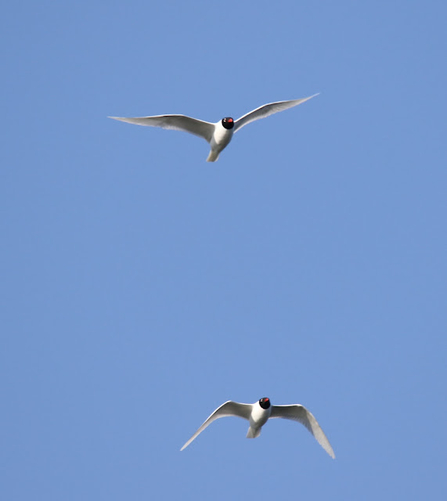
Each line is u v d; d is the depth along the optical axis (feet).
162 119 92.53
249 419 90.12
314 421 89.45
